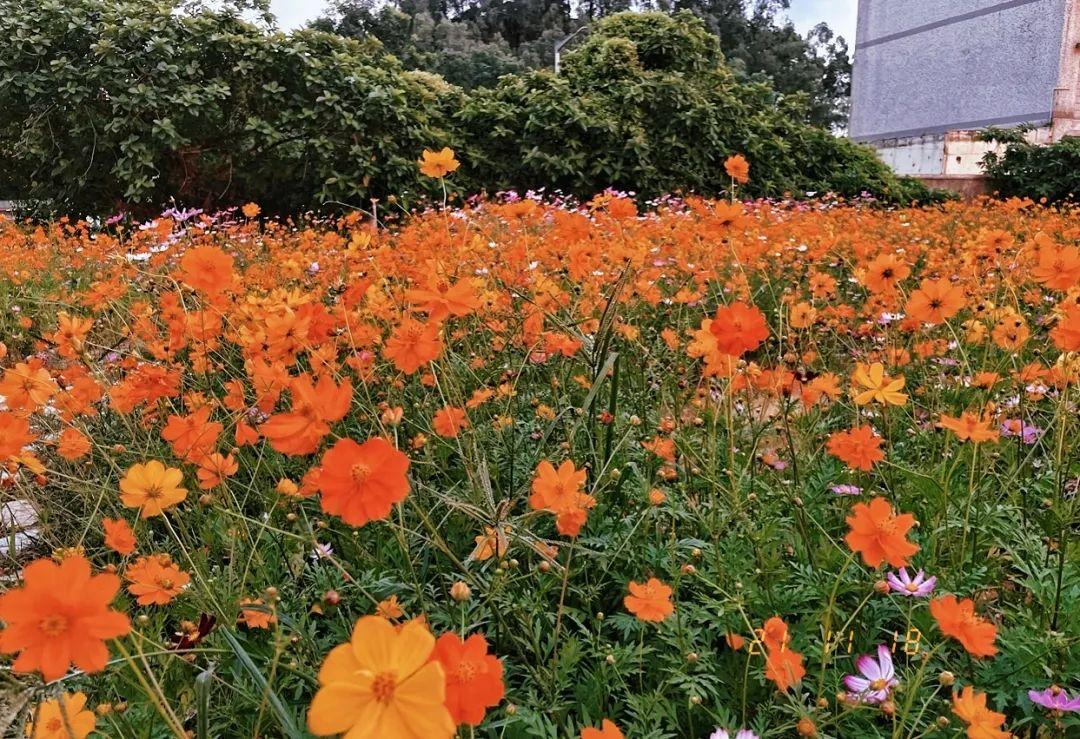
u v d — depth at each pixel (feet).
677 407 8.12
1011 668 4.95
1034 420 8.84
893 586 4.62
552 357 9.35
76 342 7.07
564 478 4.75
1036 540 6.13
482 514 5.00
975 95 69.56
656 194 32.91
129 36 27.14
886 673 4.30
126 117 26.86
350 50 30.27
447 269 9.53
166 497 4.91
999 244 10.42
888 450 7.56
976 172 57.93
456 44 128.36
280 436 4.01
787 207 31.81
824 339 11.72
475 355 9.75
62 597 2.55
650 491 6.08
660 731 4.61
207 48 27.89
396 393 8.34
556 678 4.89
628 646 5.19
